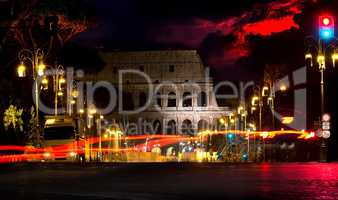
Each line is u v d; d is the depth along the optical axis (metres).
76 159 52.94
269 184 25.05
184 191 22.70
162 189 23.61
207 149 114.88
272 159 75.94
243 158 84.94
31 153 54.72
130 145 158.00
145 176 30.84
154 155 103.88
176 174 32.12
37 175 32.53
